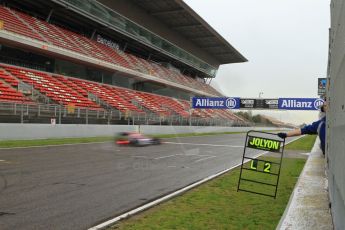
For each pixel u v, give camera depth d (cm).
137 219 634
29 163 1295
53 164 1298
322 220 568
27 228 560
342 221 354
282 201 810
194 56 6712
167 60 6216
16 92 2656
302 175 1092
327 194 780
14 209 667
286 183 1065
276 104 4647
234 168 1404
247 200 812
